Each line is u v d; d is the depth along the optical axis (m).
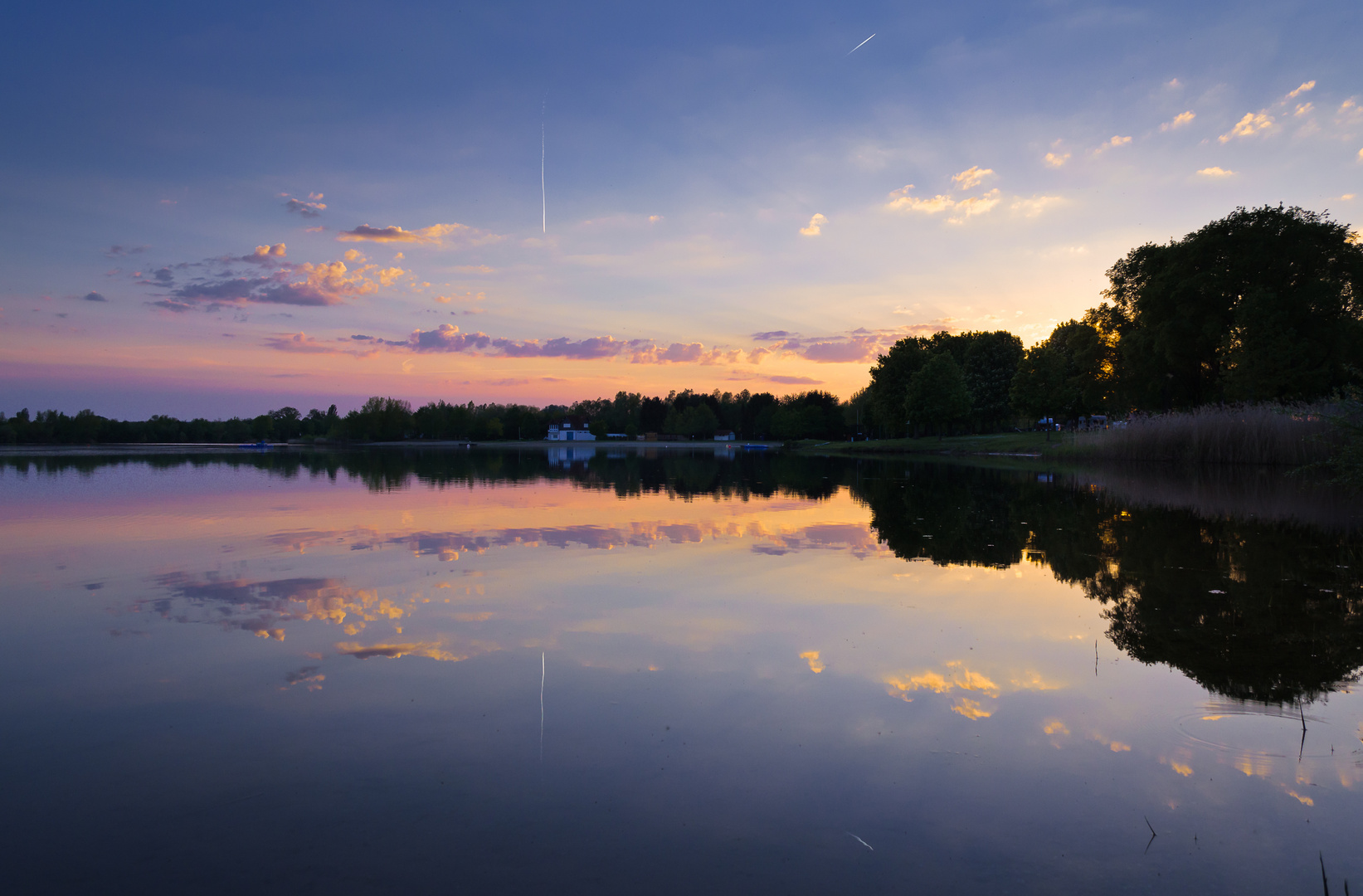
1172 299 33.81
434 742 3.84
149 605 6.57
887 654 5.26
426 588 7.23
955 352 80.81
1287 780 3.51
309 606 6.52
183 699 4.39
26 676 4.77
